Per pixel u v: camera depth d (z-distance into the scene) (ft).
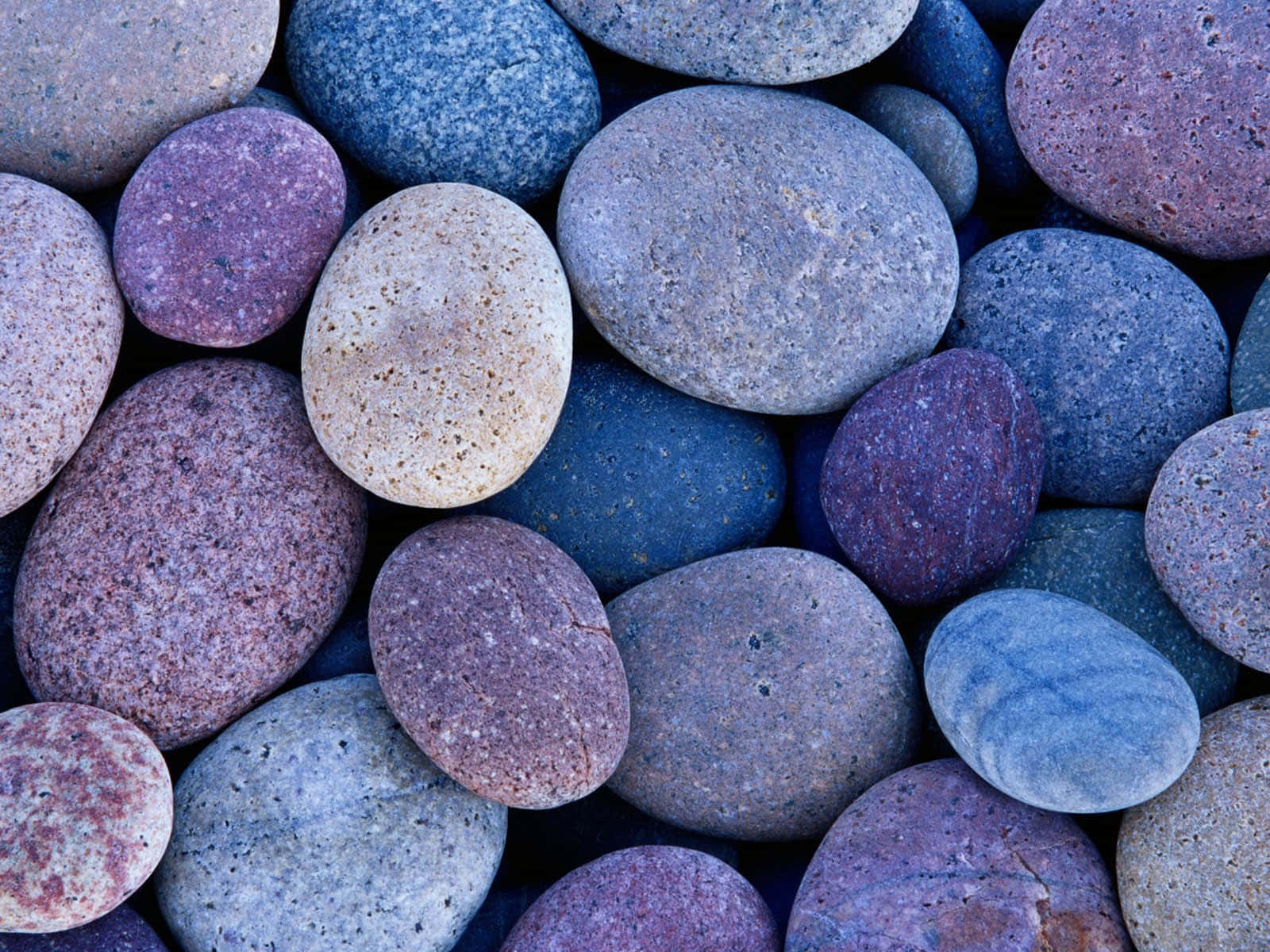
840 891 1.38
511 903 1.49
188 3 1.46
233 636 1.41
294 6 1.56
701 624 1.48
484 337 1.40
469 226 1.44
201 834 1.39
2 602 1.47
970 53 1.59
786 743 1.45
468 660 1.39
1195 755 1.39
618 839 1.51
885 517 1.48
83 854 1.32
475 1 1.53
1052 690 1.37
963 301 1.57
